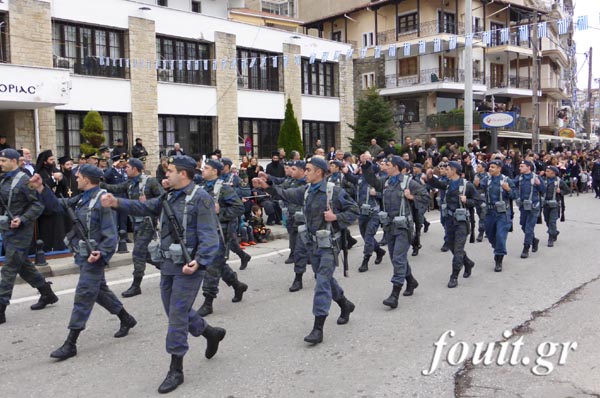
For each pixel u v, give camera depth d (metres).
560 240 13.01
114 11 21.23
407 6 36.62
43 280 7.63
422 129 36.59
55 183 11.08
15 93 15.54
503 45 37.97
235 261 10.88
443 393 4.84
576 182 25.88
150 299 8.16
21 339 6.51
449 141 36.38
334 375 5.26
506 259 10.91
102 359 5.84
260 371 5.40
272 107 27.38
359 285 8.88
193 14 23.98
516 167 20.64
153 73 22.45
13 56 18.16
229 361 5.68
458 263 8.73
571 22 13.01
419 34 35.69
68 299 8.19
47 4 18.95
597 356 5.62
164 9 22.95
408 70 37.09
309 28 41.94
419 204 7.54
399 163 7.64
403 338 6.27
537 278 9.16
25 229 7.17
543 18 38.56
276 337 6.39
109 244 5.93
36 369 5.61
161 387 4.97
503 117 25.03
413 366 5.45
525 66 43.06
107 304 6.38
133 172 8.91
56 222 10.41
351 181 10.68
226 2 31.20
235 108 25.67
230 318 7.18
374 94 30.19
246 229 12.68
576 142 50.38
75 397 4.93
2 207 7.24
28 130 18.36
